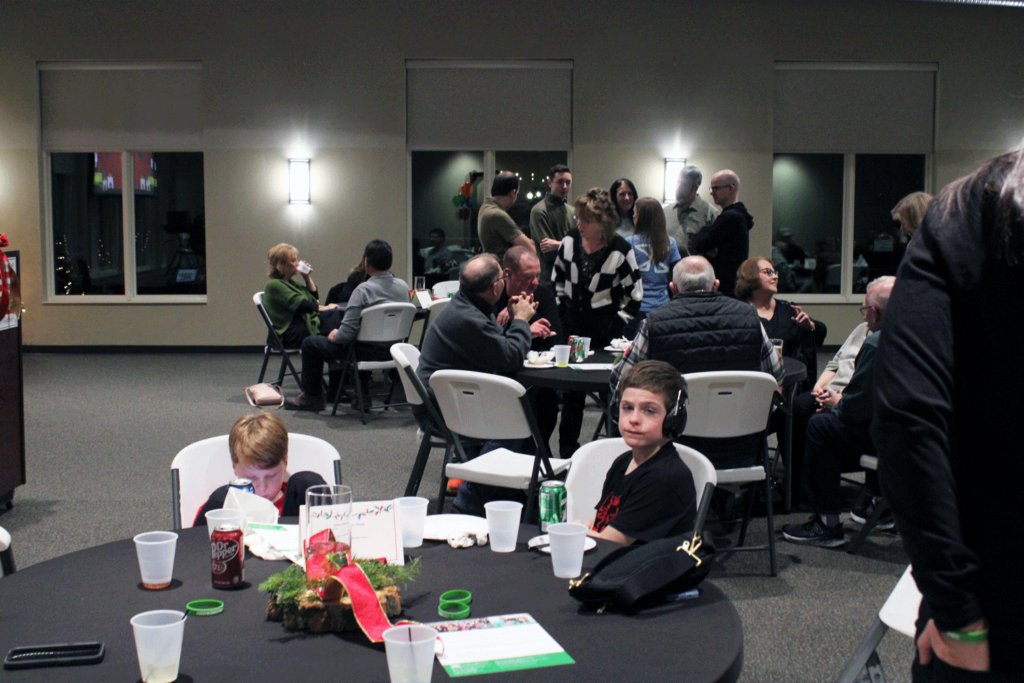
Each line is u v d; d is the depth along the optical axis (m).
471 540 1.85
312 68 9.93
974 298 0.97
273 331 6.95
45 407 6.72
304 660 1.28
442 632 1.38
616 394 3.42
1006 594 0.95
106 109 10.03
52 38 9.87
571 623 1.42
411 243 10.25
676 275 3.47
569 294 4.75
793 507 4.27
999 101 10.17
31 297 10.05
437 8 9.87
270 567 1.70
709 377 3.12
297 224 10.09
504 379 3.07
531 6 9.86
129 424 6.11
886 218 10.39
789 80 10.08
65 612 1.47
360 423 6.18
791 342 4.57
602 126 9.96
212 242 10.07
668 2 9.86
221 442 2.52
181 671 1.24
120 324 10.14
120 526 3.90
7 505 4.18
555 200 6.21
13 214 10.00
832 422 3.67
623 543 2.03
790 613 2.98
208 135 9.98
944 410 0.95
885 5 9.98
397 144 10.00
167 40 9.89
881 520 3.98
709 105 9.97
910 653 2.67
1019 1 9.66
